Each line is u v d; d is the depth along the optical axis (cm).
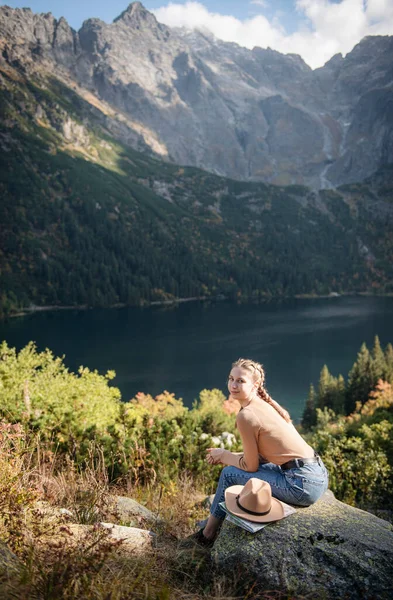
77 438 583
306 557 284
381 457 841
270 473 330
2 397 685
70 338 11806
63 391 907
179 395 7338
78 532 316
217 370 8819
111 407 877
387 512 736
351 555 282
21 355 1091
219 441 829
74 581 239
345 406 6525
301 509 322
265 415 329
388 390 2891
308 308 18188
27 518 310
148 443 651
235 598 264
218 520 338
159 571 291
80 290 18038
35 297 17338
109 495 418
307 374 8788
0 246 19050
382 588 269
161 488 507
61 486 426
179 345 11100
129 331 12925
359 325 13900
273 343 11419
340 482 802
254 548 293
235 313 16738
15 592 224
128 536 331
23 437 484
